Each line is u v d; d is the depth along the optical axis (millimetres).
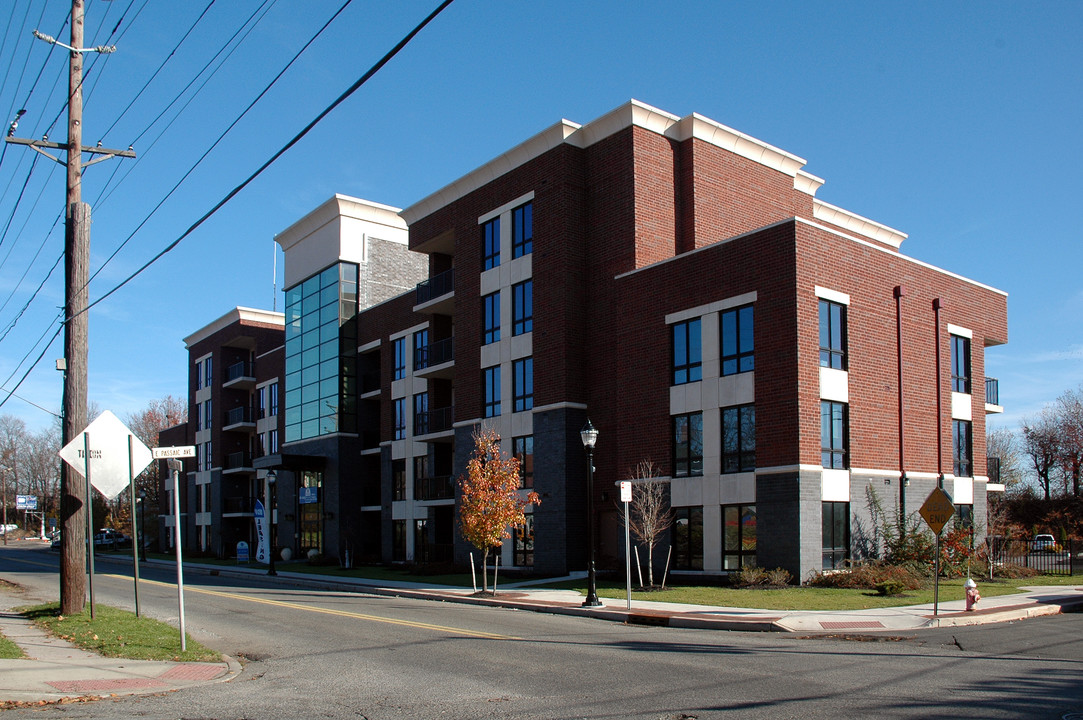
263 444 56469
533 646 14125
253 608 21656
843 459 25781
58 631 15414
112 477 15977
